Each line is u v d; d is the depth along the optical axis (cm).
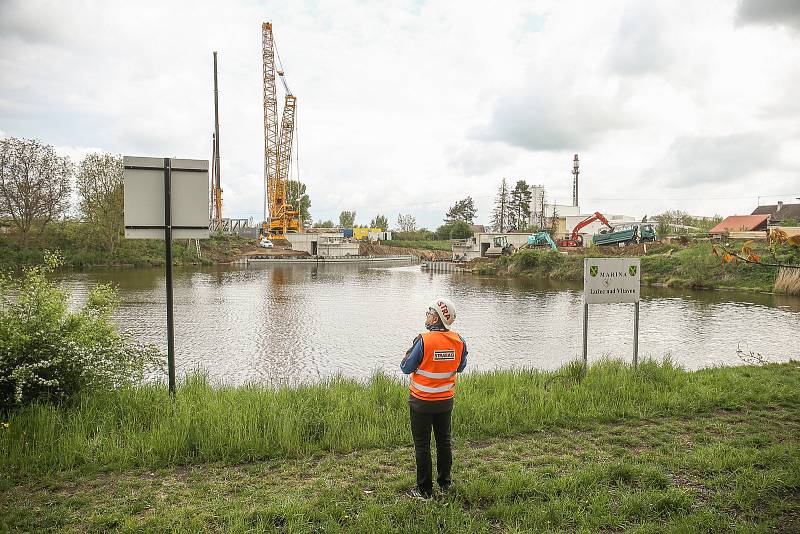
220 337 2141
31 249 5838
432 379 471
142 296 3612
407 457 572
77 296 3120
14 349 636
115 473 525
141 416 663
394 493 479
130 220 734
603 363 1024
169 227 746
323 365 1659
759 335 2155
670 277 4403
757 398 805
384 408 739
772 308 2973
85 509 444
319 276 5909
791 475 493
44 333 667
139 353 805
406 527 403
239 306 3162
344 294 3950
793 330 2270
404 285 4762
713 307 3027
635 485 491
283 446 589
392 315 2831
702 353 1811
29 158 5803
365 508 440
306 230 12531
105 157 6706
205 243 8488
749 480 489
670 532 398
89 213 6544
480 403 737
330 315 2817
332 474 525
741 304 3148
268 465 550
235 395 782
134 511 440
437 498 463
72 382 681
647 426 688
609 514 426
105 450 559
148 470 535
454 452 588
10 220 6041
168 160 740
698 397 807
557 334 2216
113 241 6669
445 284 4878
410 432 643
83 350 675
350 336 2194
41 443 560
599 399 790
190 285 4541
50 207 5950
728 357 1745
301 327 2412
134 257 6712
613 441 632
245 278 5444
